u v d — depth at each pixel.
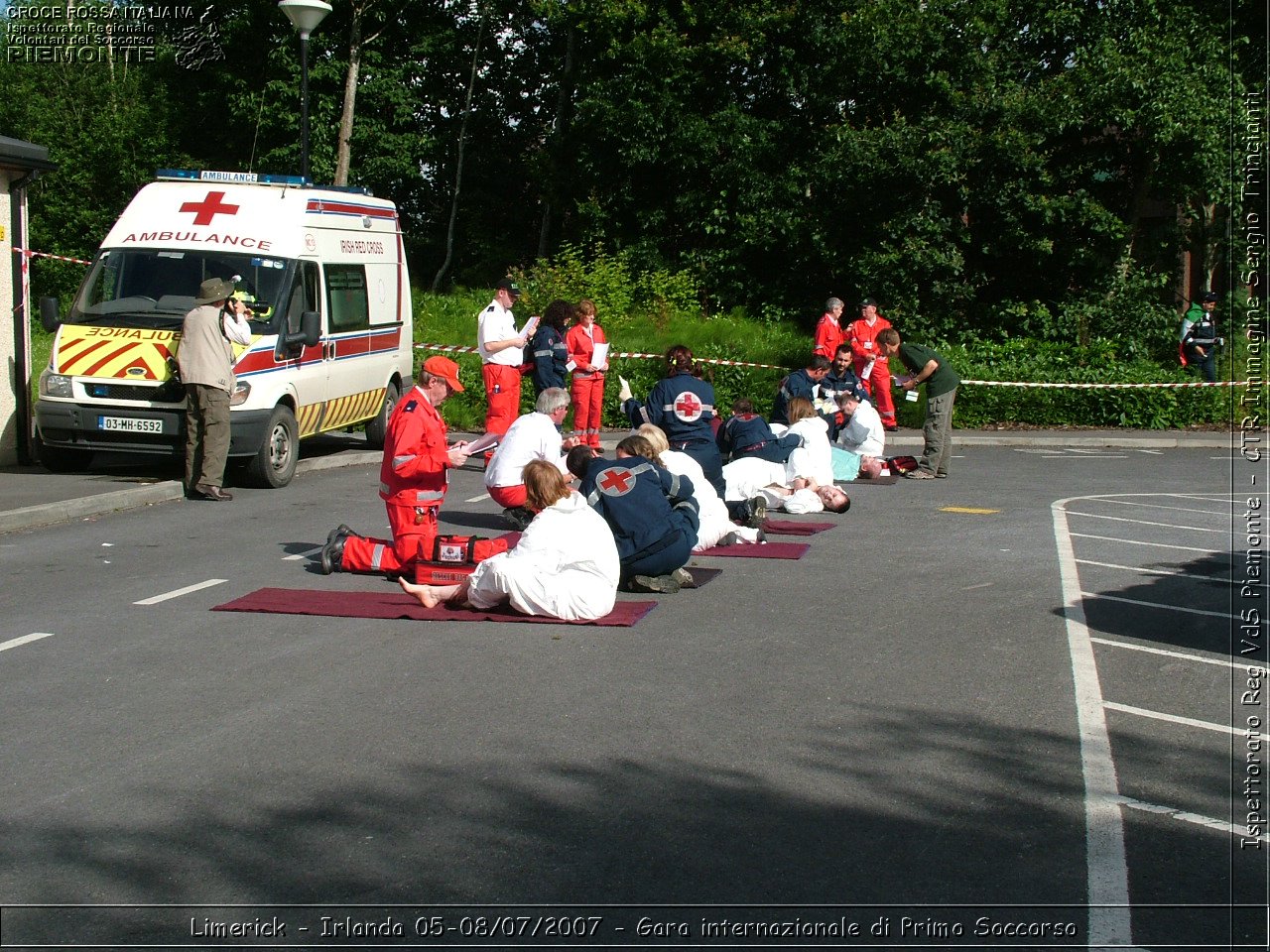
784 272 29.84
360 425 17.77
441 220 38.16
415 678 6.82
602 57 30.05
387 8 35.62
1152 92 24.91
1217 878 4.52
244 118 34.62
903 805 5.14
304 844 4.74
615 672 6.96
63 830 4.86
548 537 8.16
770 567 10.01
